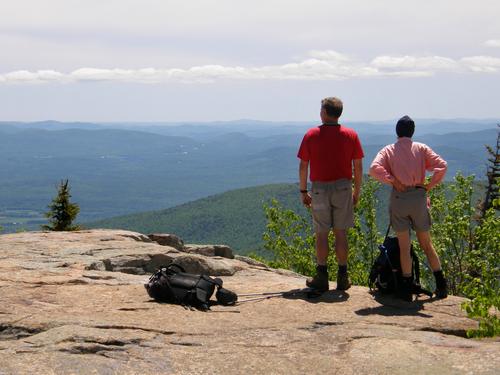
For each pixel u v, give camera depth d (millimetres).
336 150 7984
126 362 5078
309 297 8000
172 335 6008
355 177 8172
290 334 6059
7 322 6293
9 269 9703
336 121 8109
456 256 24734
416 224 7781
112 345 5512
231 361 5188
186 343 5719
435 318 6938
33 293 7820
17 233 15438
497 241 19953
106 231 15883
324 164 8055
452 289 25359
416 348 5457
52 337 5586
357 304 7629
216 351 5465
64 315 6707
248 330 6250
